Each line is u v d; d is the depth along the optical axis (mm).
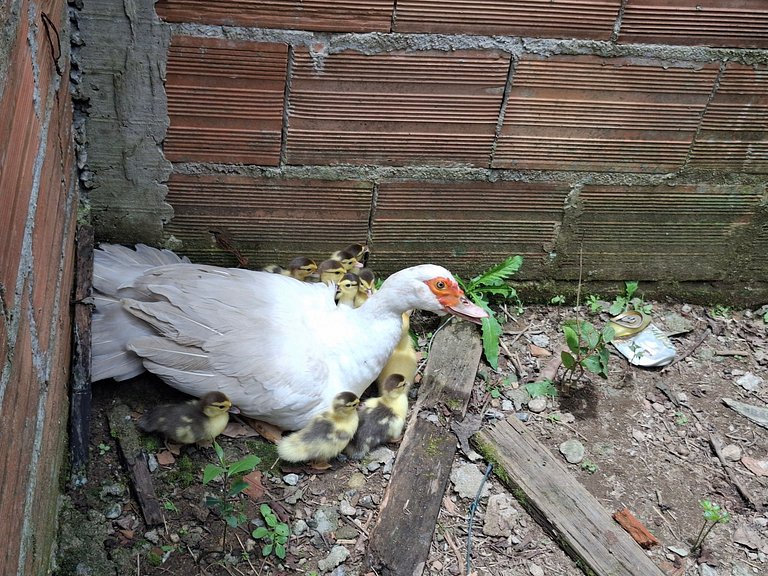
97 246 1223
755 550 1045
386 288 1081
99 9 1021
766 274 1434
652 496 1101
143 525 962
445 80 1149
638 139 1249
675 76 1189
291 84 1122
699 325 1420
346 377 1079
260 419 1074
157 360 1042
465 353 1248
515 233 1336
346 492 1049
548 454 1107
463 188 1267
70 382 1032
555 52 1146
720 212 1348
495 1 1087
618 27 1132
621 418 1212
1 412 601
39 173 803
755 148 1278
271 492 1032
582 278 1409
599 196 1309
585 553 995
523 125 1211
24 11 722
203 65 1086
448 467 1080
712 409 1249
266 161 1191
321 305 1114
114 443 1047
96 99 1093
